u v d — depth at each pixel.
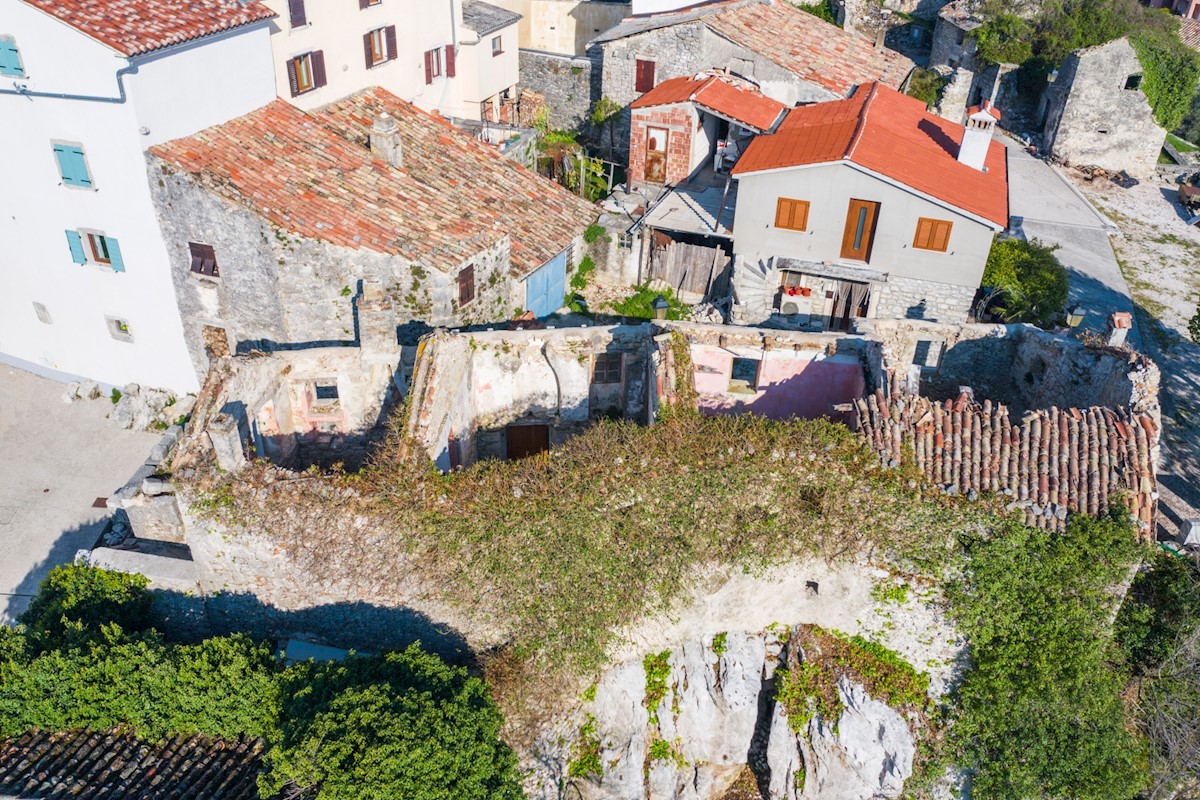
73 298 29.66
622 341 24.12
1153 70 48.28
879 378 21.47
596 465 19.77
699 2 40.09
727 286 33.00
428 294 26.56
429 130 33.31
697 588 20.91
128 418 29.89
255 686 19.23
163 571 21.59
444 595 20.62
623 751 21.75
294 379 24.16
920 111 34.56
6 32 24.92
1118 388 21.94
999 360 25.77
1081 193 47.22
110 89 24.72
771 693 22.50
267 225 25.52
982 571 19.67
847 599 21.14
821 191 29.59
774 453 19.77
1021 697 19.83
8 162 27.58
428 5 36.66
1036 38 51.22
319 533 20.17
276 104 29.72
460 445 24.16
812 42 39.28
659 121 35.44
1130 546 18.95
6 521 26.23
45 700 18.81
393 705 17.50
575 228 32.50
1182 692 20.14
